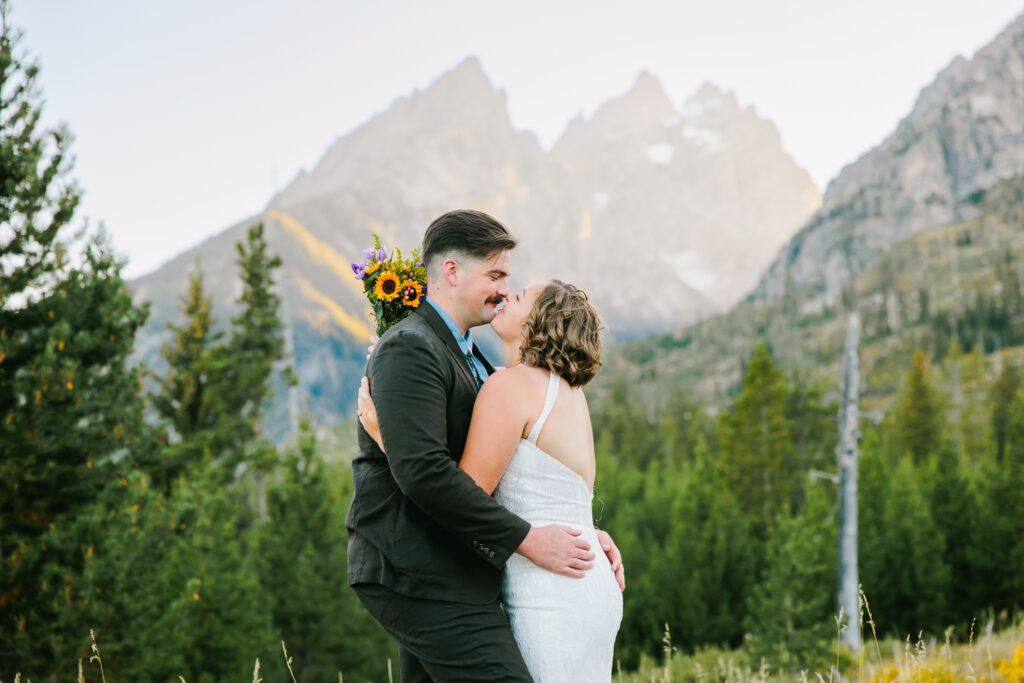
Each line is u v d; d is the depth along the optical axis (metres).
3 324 8.83
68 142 9.11
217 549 14.73
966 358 107.88
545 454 2.78
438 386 2.59
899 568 26.22
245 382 27.83
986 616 26.08
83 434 8.80
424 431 2.49
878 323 167.75
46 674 8.05
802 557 17.72
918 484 34.16
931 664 3.89
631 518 33.47
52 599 8.20
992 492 28.70
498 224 2.84
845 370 17.70
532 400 2.78
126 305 9.39
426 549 2.57
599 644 2.75
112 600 8.23
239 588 14.59
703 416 83.12
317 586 16.81
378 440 2.67
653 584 24.94
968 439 60.16
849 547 17.33
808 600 17.62
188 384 28.16
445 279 2.82
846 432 17.45
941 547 26.12
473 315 2.87
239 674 13.87
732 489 36.59
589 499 2.95
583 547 2.74
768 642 16.73
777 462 35.94
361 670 17.27
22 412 8.29
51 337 8.55
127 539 8.70
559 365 2.83
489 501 2.53
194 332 29.58
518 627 2.72
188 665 13.01
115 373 9.32
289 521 17.42
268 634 15.54
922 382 58.19
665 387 198.38
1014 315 145.62
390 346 2.59
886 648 15.11
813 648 15.81
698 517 27.17
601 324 2.96
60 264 9.00
